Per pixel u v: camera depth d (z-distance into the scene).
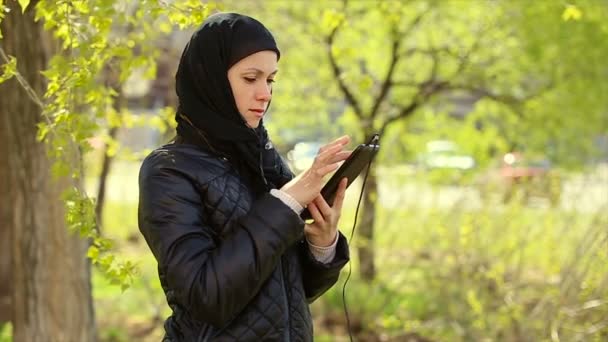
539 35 14.01
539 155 15.78
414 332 11.98
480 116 16.61
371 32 14.63
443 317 11.16
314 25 14.45
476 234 10.43
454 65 15.55
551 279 10.11
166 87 14.15
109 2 5.37
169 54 12.80
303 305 4.13
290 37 15.20
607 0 12.82
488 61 15.24
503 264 10.22
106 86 7.66
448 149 17.20
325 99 16.12
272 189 4.04
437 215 11.17
